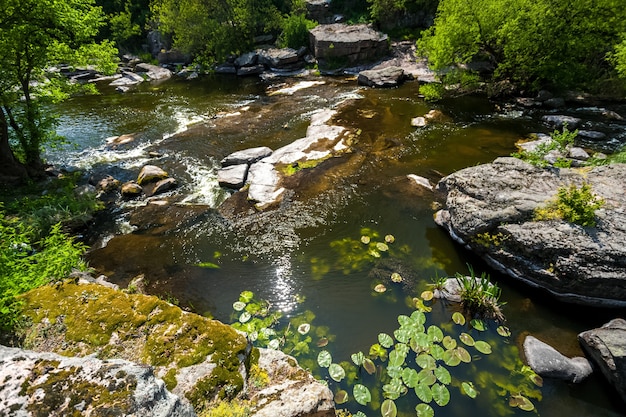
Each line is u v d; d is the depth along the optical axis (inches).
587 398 206.8
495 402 204.8
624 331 225.9
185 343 149.9
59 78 486.3
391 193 417.7
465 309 265.9
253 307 279.7
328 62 1007.0
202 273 319.3
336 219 381.1
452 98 707.4
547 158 445.1
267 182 445.4
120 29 1385.3
